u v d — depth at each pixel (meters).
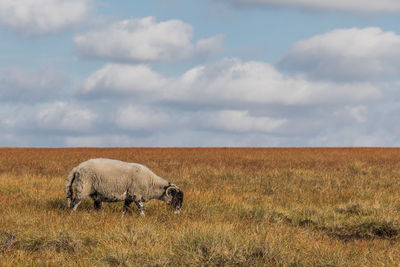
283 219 22.20
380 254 14.40
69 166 50.28
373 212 22.47
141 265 12.22
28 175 37.16
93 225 17.28
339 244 16.03
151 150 98.19
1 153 79.56
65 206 22.11
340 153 81.69
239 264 12.46
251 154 78.19
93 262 12.66
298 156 71.56
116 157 67.56
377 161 59.19
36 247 14.45
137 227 15.75
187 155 74.81
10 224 17.48
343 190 30.91
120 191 20.88
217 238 13.45
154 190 21.30
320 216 22.19
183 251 12.91
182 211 21.92
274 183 34.62
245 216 22.30
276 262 12.59
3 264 12.10
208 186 32.59
